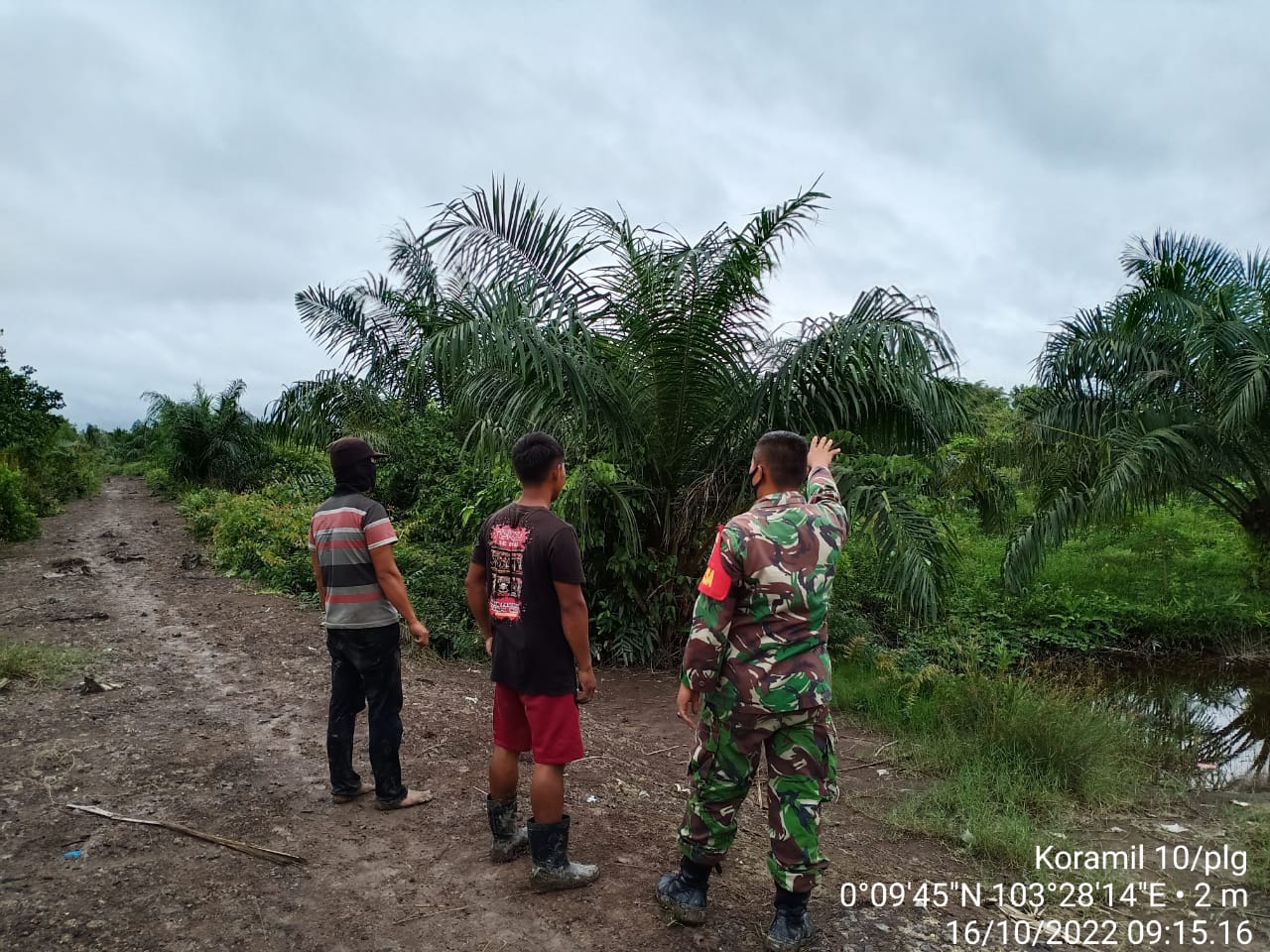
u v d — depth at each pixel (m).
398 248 12.40
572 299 6.89
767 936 2.71
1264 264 9.84
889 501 6.36
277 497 14.57
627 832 3.61
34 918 2.63
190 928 2.65
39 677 5.30
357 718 4.84
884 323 6.32
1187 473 9.16
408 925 2.75
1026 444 9.50
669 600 7.47
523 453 2.95
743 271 6.43
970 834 4.02
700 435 7.35
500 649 2.92
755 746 2.63
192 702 5.05
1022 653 8.53
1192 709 7.27
